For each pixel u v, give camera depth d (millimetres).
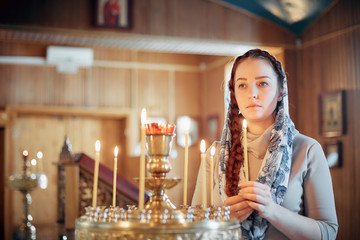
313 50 8492
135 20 8023
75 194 3418
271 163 1482
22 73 11102
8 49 11023
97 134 11930
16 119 11148
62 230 3502
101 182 3139
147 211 1155
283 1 8023
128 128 11719
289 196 1502
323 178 1527
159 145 1233
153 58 12070
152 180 1238
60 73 11352
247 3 8336
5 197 10930
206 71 12141
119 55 11820
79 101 11445
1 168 11031
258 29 8648
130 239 1079
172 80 12172
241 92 1547
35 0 7527
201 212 1236
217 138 11516
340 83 7824
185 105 12203
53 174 11453
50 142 11555
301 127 8664
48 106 11219
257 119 1538
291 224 1388
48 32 7566
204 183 1267
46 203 11312
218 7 8469
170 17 8211
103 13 7863
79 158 3463
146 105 11922
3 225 10859
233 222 1164
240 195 1367
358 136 7398
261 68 1521
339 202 7660
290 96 8656
